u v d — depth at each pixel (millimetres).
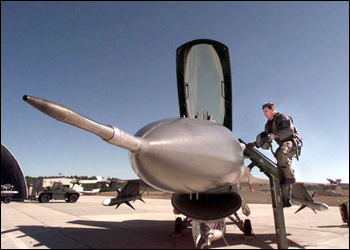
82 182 24359
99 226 7434
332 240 5355
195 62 6367
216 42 6121
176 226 5898
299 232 6449
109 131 2793
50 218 9469
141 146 3246
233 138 4305
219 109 6176
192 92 6336
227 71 6160
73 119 2535
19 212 12141
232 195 4797
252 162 5090
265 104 5188
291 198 5098
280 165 4559
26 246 4672
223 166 3877
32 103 2342
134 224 7969
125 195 7055
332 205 17812
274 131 5020
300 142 4922
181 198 4824
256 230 6832
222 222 5332
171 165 3486
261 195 7188
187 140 3596
